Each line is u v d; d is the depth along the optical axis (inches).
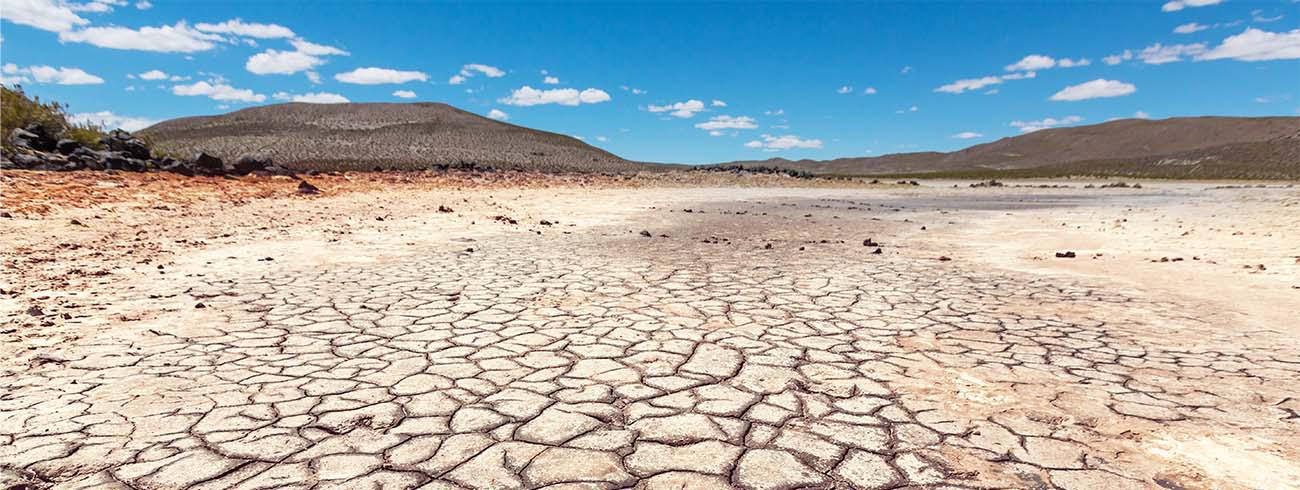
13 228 362.3
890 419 136.2
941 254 399.9
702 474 111.7
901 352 185.0
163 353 177.5
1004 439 126.9
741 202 952.3
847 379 161.3
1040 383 159.0
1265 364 173.8
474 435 126.5
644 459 117.0
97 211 440.8
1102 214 750.5
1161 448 123.4
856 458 118.2
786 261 361.4
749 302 250.8
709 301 251.9
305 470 112.0
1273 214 632.4
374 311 229.9
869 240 444.5
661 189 1152.8
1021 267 344.8
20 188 474.0
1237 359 178.4
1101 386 156.8
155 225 422.0
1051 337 201.8
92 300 236.1
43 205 430.6
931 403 145.5
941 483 109.5
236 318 217.0
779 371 167.0
